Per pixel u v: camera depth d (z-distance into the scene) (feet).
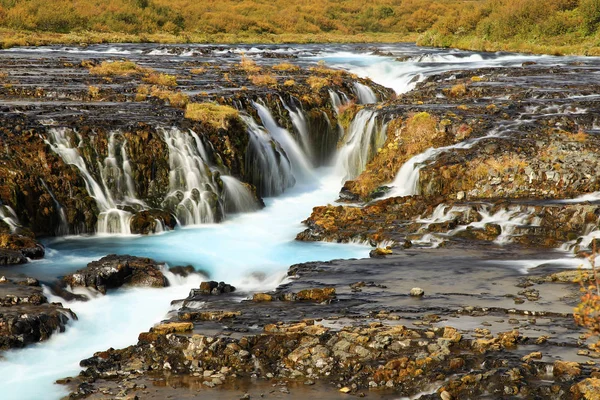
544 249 65.26
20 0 273.54
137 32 284.00
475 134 88.74
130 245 69.26
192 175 80.94
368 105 109.60
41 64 144.56
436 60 178.40
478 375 39.06
